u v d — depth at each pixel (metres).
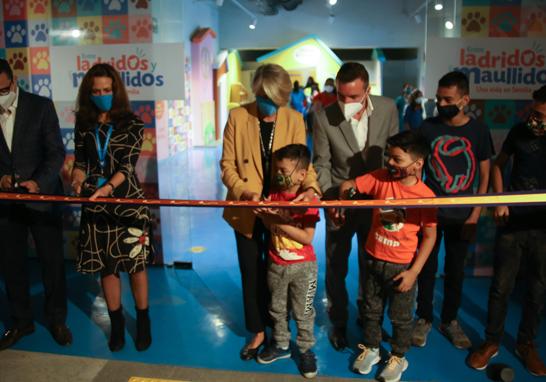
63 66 4.08
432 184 2.85
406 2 14.11
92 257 2.71
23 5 4.07
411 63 15.46
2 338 2.98
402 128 10.93
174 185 4.58
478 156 2.85
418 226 2.45
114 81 2.64
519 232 2.59
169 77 3.95
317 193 2.55
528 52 3.65
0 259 2.98
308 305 2.59
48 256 2.96
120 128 2.67
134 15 3.92
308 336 2.61
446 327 3.00
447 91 2.68
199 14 12.79
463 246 2.86
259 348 2.88
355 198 2.58
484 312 3.36
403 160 2.36
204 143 12.27
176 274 4.12
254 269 2.71
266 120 2.63
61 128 4.20
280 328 2.70
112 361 2.79
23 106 2.88
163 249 4.27
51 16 4.04
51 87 4.14
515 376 2.60
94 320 3.30
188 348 2.93
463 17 3.64
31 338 3.06
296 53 14.04
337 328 2.94
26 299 3.05
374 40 14.50
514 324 3.17
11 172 2.89
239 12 14.66
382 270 2.50
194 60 11.98
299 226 2.51
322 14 14.51
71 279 4.00
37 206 2.88
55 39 4.06
